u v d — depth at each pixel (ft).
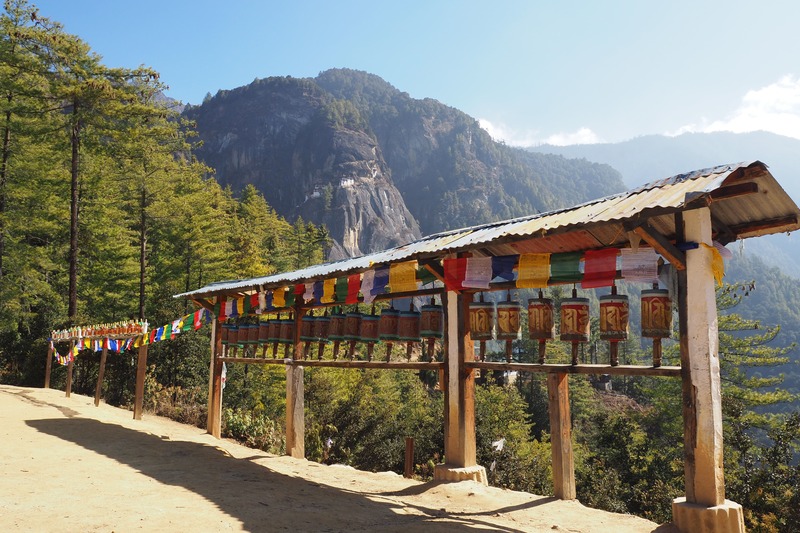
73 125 93.20
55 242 109.09
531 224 18.88
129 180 113.80
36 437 27.68
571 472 20.25
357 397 105.91
